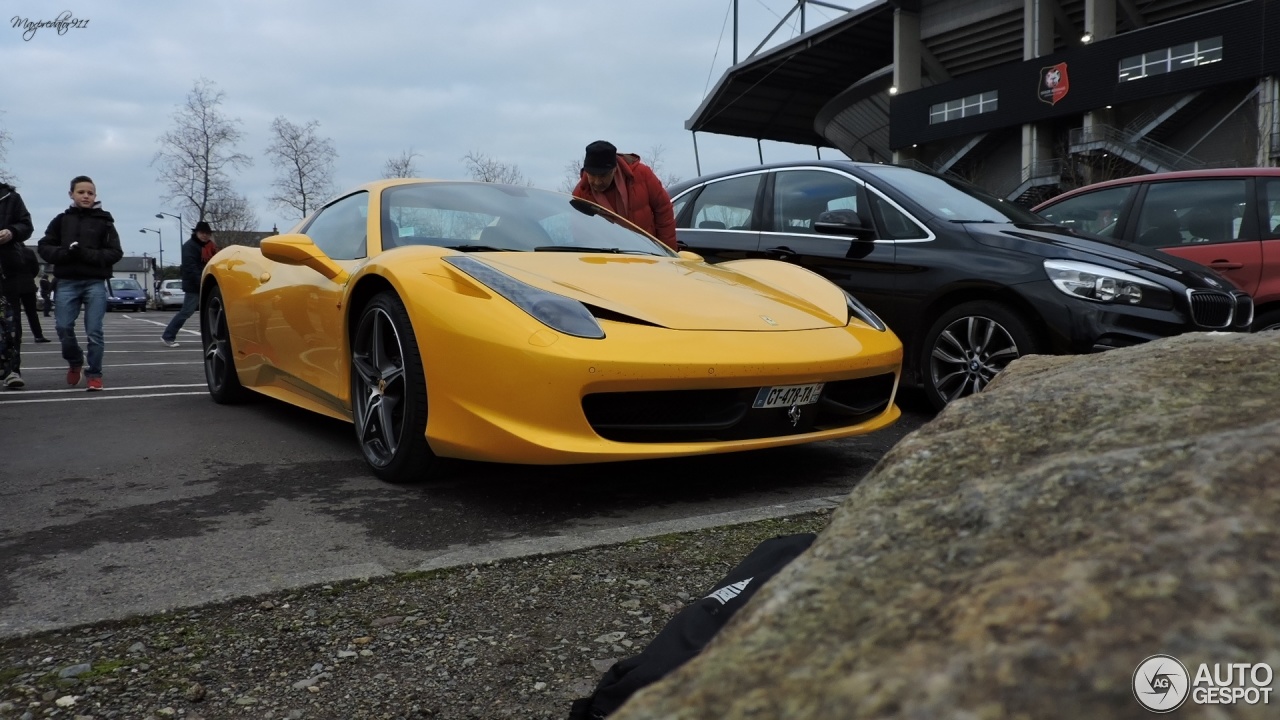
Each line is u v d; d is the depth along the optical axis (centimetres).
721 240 475
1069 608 34
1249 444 44
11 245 660
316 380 314
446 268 250
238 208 3747
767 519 217
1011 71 3109
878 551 48
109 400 442
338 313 291
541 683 131
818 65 3931
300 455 304
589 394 220
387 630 149
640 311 238
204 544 200
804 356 243
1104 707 29
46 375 568
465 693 128
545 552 189
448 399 234
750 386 234
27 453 306
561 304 232
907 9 3500
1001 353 359
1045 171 3044
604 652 141
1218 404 57
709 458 299
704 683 39
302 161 3222
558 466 285
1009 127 3148
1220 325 341
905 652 36
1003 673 32
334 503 238
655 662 90
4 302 479
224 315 415
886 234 404
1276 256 436
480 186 350
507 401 222
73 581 174
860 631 40
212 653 139
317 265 307
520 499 245
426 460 251
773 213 460
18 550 195
